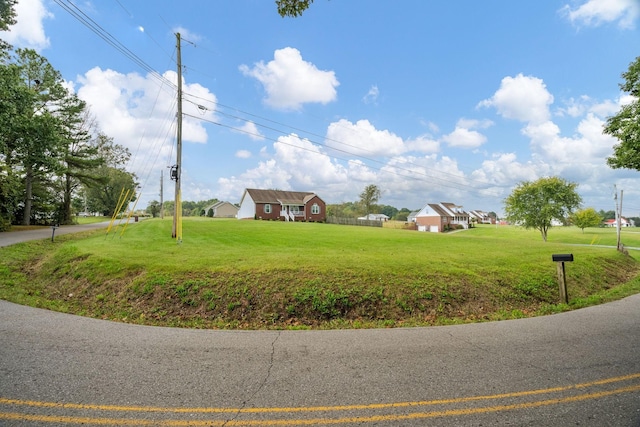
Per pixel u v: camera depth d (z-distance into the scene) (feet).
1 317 19.49
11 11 75.92
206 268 28.58
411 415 9.95
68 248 39.14
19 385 11.33
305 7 19.99
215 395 11.03
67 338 16.25
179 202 55.06
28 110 74.38
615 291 34.27
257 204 167.63
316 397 11.00
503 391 11.50
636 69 49.49
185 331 18.22
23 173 91.09
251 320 23.04
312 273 28.43
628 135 49.67
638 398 11.06
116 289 26.73
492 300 28.50
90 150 115.75
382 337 17.76
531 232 186.91
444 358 14.61
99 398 10.63
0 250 40.04
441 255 40.04
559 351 15.58
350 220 192.54
